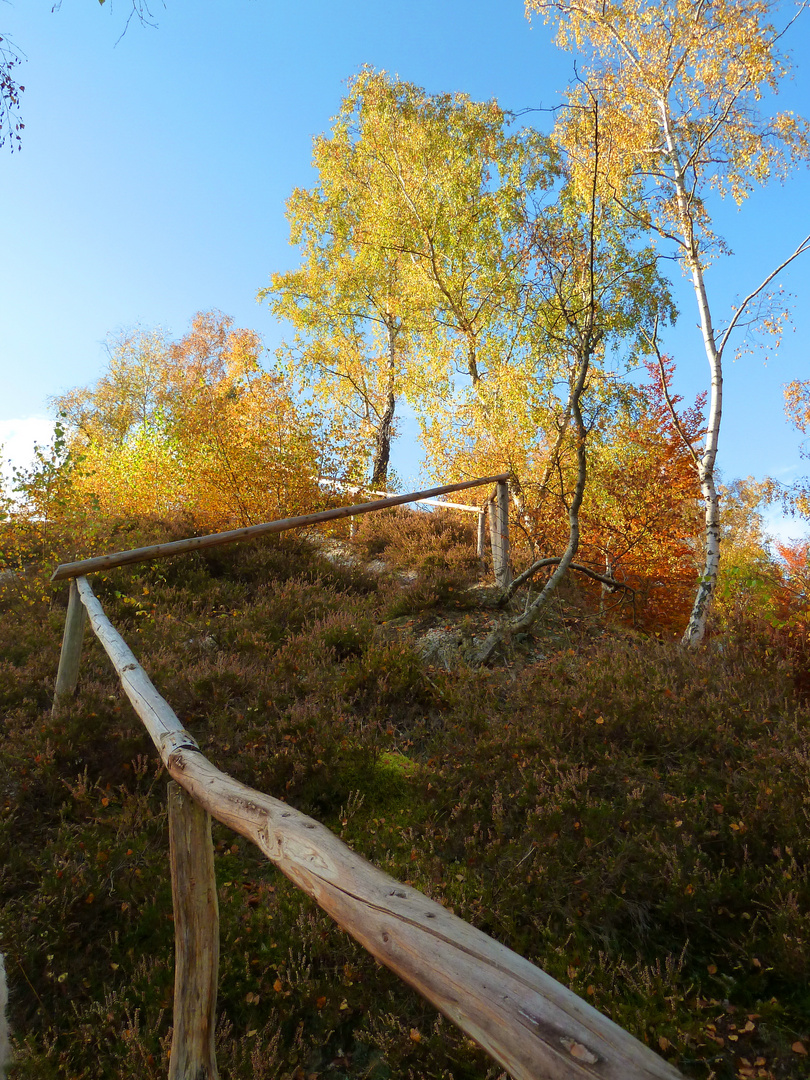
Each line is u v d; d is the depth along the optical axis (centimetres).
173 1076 176
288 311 2000
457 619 719
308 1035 246
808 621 595
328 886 112
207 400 1068
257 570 868
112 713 430
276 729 433
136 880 304
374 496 1207
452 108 1625
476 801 371
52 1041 240
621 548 1238
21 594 692
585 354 745
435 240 1527
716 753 397
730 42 1069
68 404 2962
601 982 258
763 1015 249
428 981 82
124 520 1036
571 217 1236
